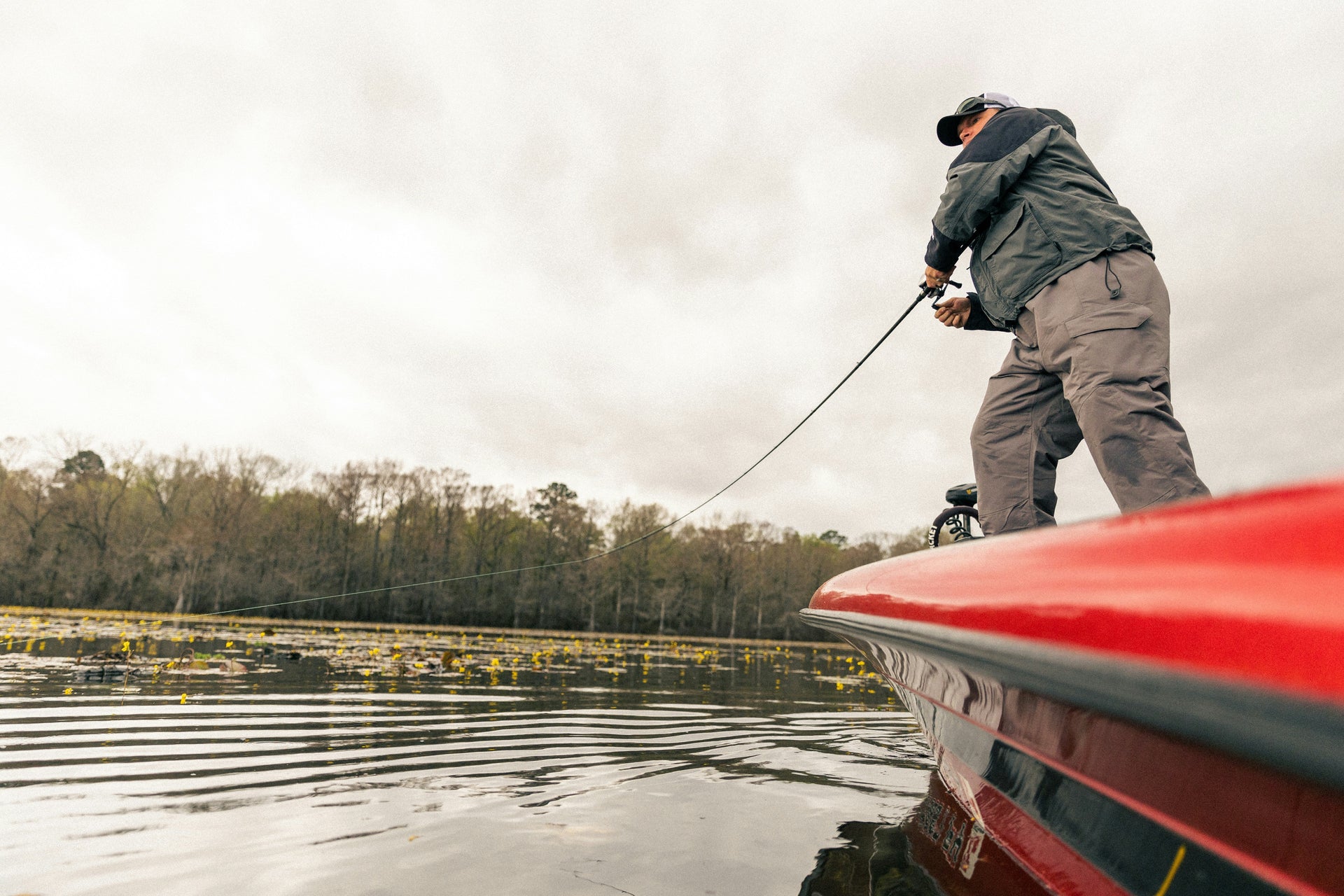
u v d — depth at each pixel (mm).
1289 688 593
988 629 1196
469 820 2125
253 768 2727
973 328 3268
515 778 2709
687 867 1772
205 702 4410
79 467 52594
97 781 2471
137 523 54094
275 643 11445
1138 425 1991
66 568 48938
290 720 3887
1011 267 2379
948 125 3131
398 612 58938
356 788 2477
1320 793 758
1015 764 1654
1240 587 687
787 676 9961
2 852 1761
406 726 3842
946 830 2092
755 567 69875
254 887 1573
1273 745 609
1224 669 672
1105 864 1244
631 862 1791
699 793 2555
